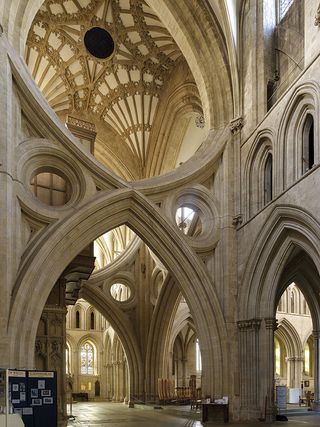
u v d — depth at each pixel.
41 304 16.52
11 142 16.34
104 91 32.47
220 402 17.83
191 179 20.56
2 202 15.35
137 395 26.70
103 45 30.19
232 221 20.11
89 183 18.61
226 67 21.48
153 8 23.06
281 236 17.12
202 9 21.50
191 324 33.06
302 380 34.78
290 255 17.52
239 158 20.50
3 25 16.64
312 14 15.68
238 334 18.94
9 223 15.58
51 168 18.27
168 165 32.47
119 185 19.14
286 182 16.91
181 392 26.30
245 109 20.53
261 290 18.17
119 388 36.44
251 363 18.00
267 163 19.03
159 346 26.53
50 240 16.92
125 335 27.12
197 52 22.03
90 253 20.55
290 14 19.19
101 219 18.59
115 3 28.17
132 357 27.09
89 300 26.98
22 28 17.75
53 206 17.94
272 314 17.67
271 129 18.00
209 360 18.89
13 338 15.30
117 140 33.88
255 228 18.53
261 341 17.91
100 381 42.47
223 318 19.20
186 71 29.67
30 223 17.28
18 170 16.81
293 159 16.59
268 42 20.06
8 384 8.36
